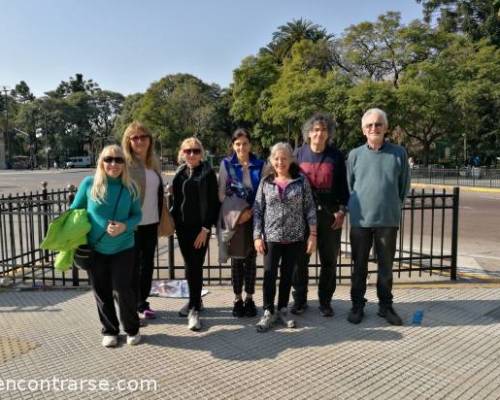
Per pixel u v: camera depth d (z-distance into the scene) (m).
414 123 30.58
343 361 3.50
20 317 4.43
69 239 3.56
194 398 2.97
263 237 4.15
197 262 4.21
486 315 4.46
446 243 8.58
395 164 4.15
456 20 40.69
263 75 40.34
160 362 3.50
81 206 3.76
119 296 3.71
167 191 4.81
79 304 4.80
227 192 4.30
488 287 5.38
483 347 3.74
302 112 29.44
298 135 34.66
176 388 3.10
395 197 4.18
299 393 3.03
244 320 4.38
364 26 30.73
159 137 51.28
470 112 31.36
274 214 4.08
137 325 3.84
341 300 4.98
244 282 4.61
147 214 4.23
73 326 4.21
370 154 4.23
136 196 3.78
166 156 56.09
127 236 3.72
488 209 14.40
